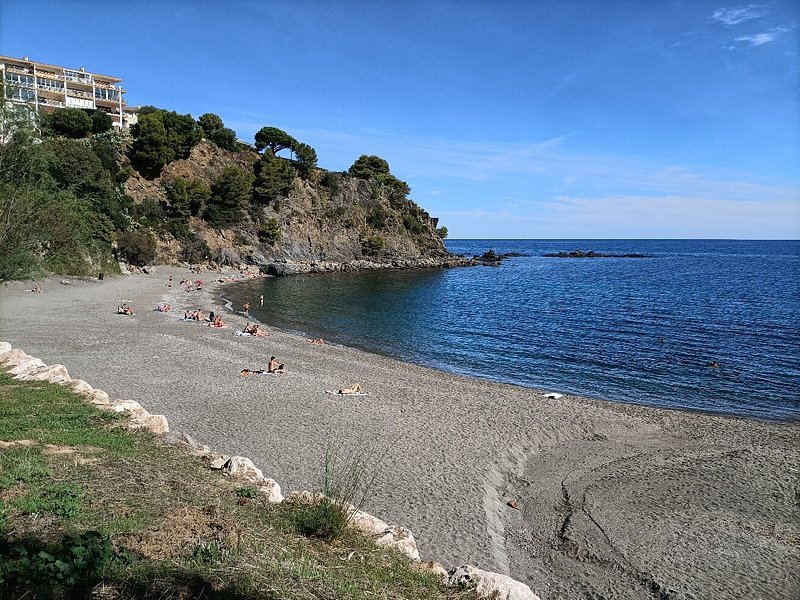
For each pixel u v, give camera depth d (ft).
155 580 18.86
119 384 70.90
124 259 219.82
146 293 171.12
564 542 40.86
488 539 39.75
